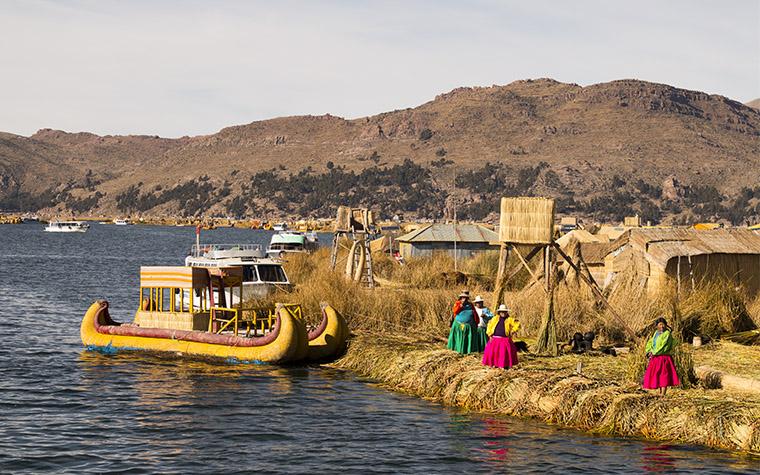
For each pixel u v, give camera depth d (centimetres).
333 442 1702
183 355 2562
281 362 2436
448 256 5581
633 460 1553
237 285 2698
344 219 4197
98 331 2742
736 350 2239
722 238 3080
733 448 1600
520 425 1795
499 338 2038
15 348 2797
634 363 1941
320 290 2961
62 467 1550
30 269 7394
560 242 4134
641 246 2900
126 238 18450
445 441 1697
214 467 1555
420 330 2725
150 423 1847
